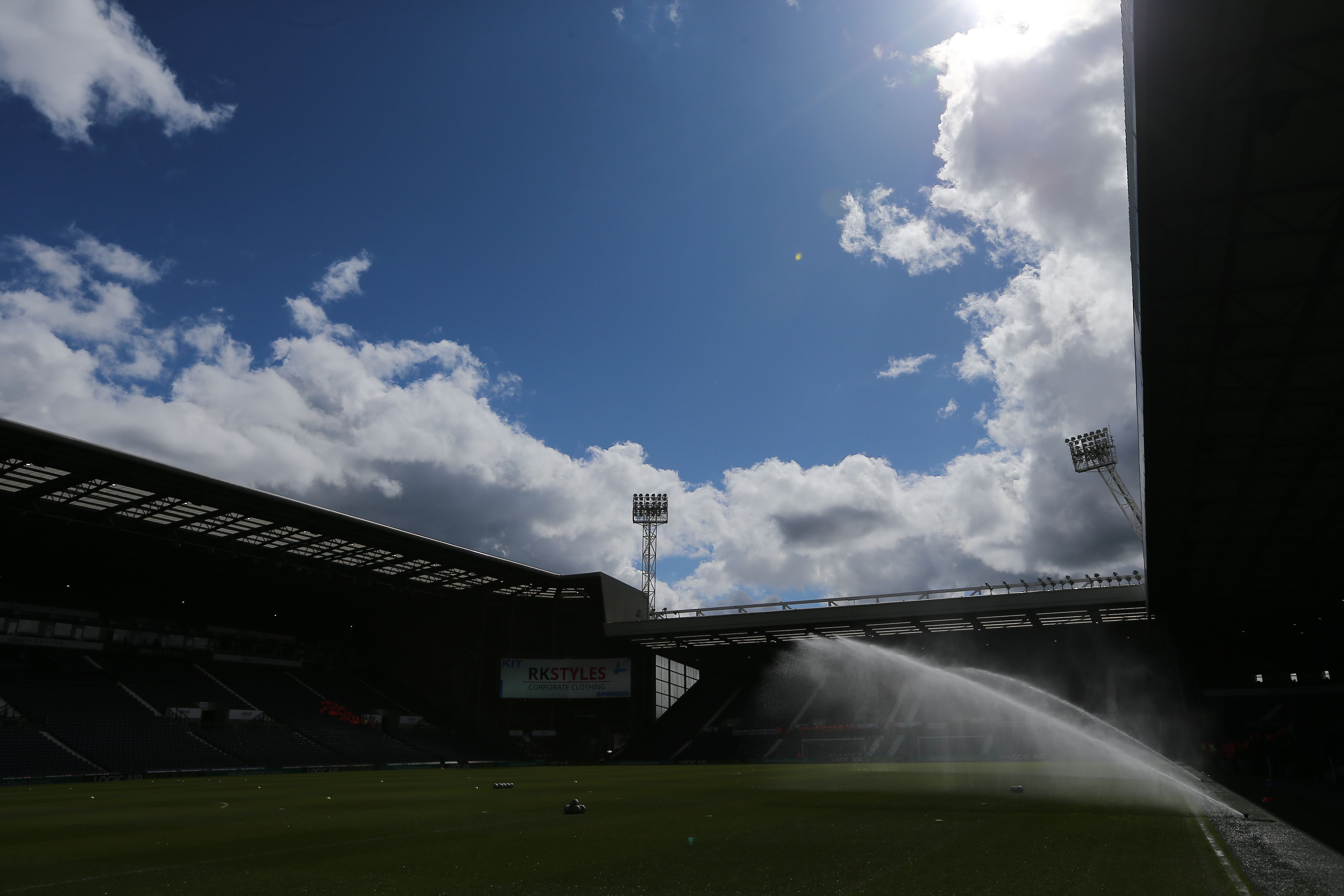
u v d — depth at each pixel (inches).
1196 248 681.6
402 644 2891.2
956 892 310.2
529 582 2600.9
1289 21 485.4
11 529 1845.5
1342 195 616.7
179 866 411.2
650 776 1505.9
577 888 335.0
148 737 1895.9
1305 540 1444.4
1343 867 361.1
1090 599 2187.5
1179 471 1143.0
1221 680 2364.7
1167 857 393.4
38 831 605.9
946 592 2356.1
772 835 505.4
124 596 2310.5
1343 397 912.3
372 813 724.7
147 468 1584.6
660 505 3267.7
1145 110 534.3
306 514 1887.3
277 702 2372.0
